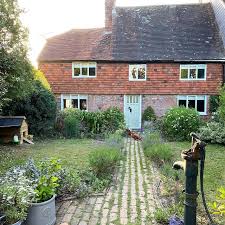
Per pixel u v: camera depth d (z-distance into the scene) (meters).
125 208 5.76
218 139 13.84
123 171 8.62
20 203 4.21
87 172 7.72
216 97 21.06
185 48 22.05
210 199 6.33
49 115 15.16
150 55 21.72
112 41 23.05
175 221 4.73
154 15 25.06
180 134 15.52
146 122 19.95
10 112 14.59
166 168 8.16
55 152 11.14
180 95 21.72
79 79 22.36
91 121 16.78
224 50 21.39
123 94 22.02
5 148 11.85
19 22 11.37
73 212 5.53
